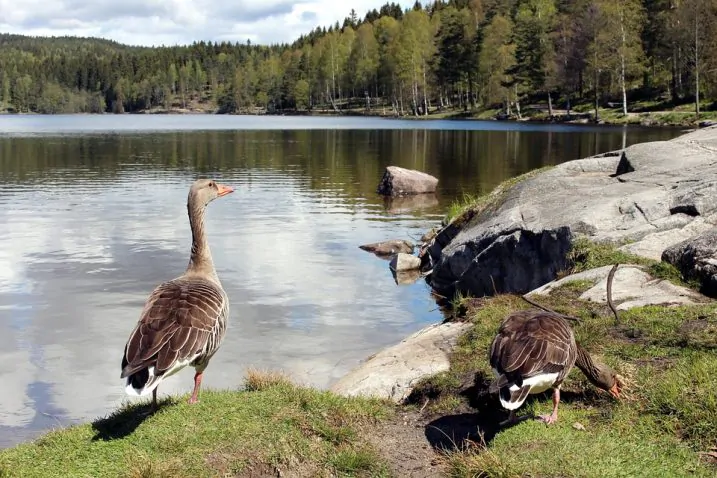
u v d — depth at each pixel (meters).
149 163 44.16
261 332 13.10
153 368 5.85
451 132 72.56
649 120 71.44
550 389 7.69
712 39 68.38
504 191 18.05
